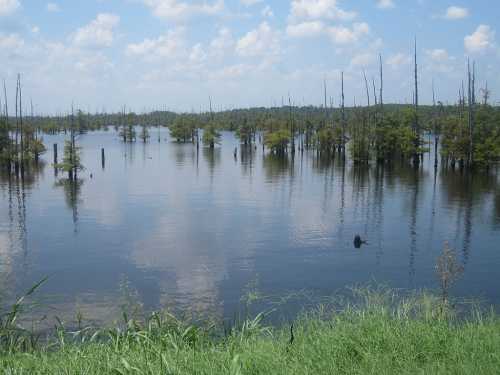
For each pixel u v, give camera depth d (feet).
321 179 208.23
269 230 110.01
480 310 49.08
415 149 255.29
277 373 18.44
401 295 61.31
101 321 52.80
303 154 362.12
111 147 440.45
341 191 172.86
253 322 27.40
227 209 138.31
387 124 282.15
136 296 64.44
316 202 149.89
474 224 115.14
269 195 165.07
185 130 529.86
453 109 422.00
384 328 23.72
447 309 35.19
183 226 114.62
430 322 26.37
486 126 240.73
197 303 61.05
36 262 83.97
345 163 287.28
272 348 21.59
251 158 326.03
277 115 653.71
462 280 70.33
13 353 25.43
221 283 70.79
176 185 191.21
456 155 234.58
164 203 148.97
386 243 97.04
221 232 108.06
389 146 271.08
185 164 281.95
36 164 274.98
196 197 161.38
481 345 21.54
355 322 26.22
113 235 105.50
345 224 116.37
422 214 128.16
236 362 18.90
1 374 20.04
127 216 127.65
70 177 203.62
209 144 455.22
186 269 79.10
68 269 79.46
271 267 80.07
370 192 169.27
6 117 283.79
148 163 287.69
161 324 27.68
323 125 427.74
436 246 94.43
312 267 79.87
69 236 104.78
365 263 82.28
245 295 63.77
